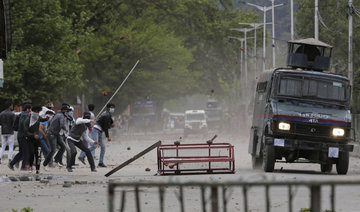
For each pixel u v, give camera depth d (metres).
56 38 107.00
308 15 131.50
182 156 43.31
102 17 154.62
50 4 105.81
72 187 35.44
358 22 125.12
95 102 158.38
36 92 104.31
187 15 180.62
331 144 46.72
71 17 117.25
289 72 49.03
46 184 37.38
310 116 47.31
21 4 102.44
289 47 53.12
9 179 41.41
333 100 48.84
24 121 48.28
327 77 49.19
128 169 51.72
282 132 47.09
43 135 48.69
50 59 105.94
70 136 48.56
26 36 104.62
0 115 57.16
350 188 34.16
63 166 55.38
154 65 160.88
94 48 147.50
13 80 98.62
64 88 115.50
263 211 24.75
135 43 152.62
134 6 164.00
